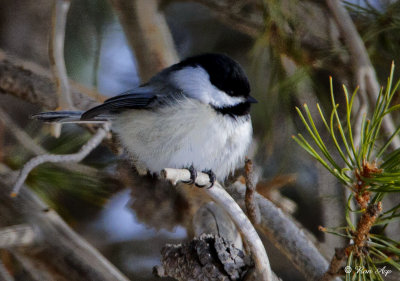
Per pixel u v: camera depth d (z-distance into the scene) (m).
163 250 3.76
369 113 3.82
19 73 3.88
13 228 3.80
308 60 3.86
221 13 3.89
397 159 3.71
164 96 3.82
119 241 3.94
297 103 3.86
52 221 3.82
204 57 3.82
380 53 3.87
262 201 3.85
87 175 3.85
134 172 3.85
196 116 3.81
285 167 3.88
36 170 3.84
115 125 3.83
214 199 3.75
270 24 3.83
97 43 3.96
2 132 3.87
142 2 3.93
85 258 3.81
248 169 3.77
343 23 3.82
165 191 3.84
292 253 3.83
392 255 3.72
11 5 3.97
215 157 3.82
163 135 3.81
